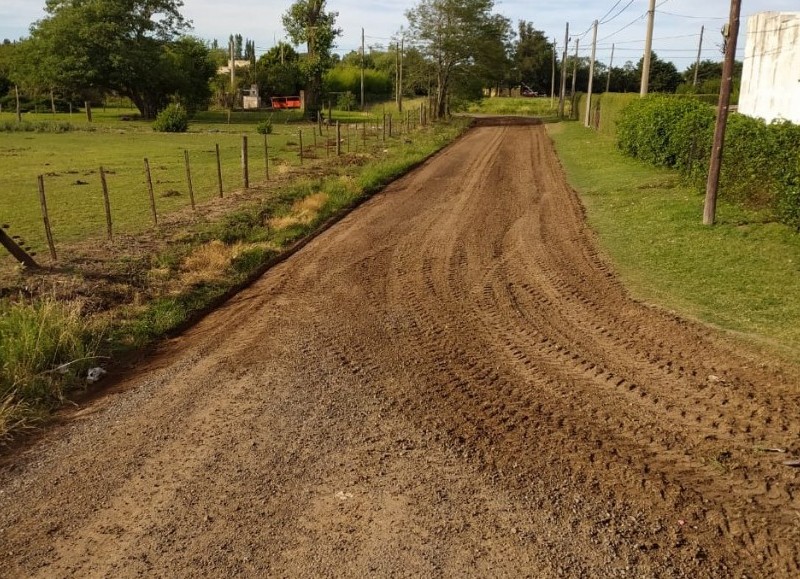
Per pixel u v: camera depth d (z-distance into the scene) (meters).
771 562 4.11
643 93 27.86
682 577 4.00
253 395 6.49
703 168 16.11
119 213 14.83
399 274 10.95
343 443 5.57
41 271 9.86
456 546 4.27
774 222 12.53
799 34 19.72
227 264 11.26
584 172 22.91
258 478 5.07
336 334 8.16
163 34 58.69
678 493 4.81
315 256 12.23
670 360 7.24
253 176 20.75
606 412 6.06
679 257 11.32
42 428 6.03
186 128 42.16
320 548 4.27
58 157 26.14
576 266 11.23
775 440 5.54
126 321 8.58
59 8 55.06
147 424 5.98
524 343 7.84
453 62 56.19
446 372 7.00
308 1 64.62
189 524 4.54
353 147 30.55
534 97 104.88
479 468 5.16
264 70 74.31
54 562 4.21
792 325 8.10
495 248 12.64
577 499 4.75
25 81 57.31
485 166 25.30
